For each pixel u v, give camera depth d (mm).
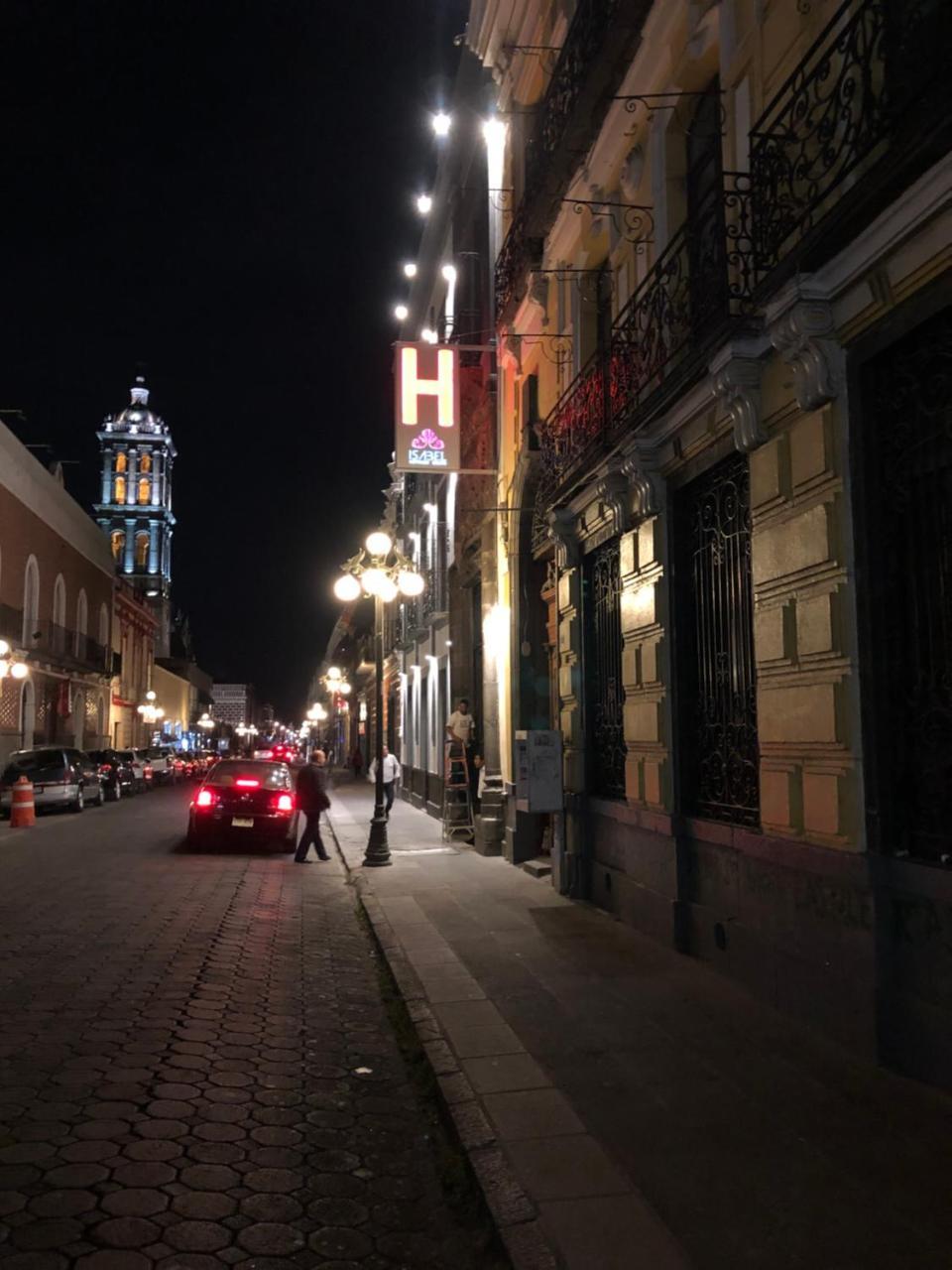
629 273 9234
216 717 130250
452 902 10203
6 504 31906
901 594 4988
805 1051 5203
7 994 6762
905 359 4922
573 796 10406
